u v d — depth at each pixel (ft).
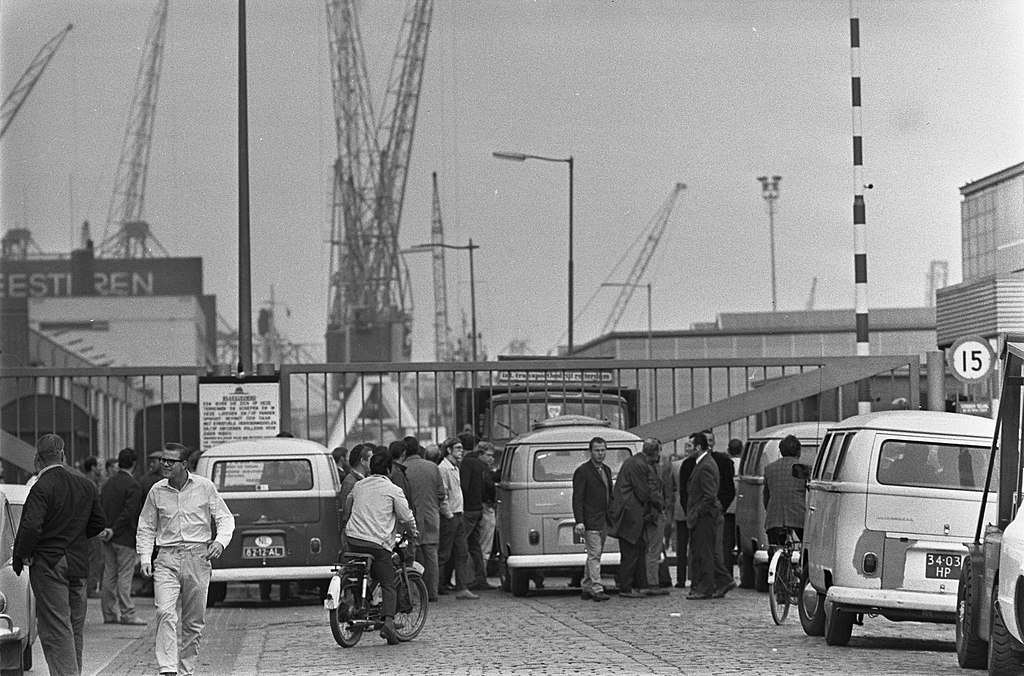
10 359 289.74
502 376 101.19
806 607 54.85
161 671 43.60
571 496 74.54
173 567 44.29
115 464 77.77
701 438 77.05
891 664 45.34
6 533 45.34
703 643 52.08
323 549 71.15
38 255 492.54
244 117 102.32
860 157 99.86
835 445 51.55
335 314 459.73
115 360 395.14
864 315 98.02
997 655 40.01
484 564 82.79
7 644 38.96
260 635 58.85
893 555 48.06
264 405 89.35
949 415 50.06
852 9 101.30
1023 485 41.78
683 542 79.97
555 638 54.49
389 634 53.42
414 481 72.28
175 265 493.36
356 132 447.01
